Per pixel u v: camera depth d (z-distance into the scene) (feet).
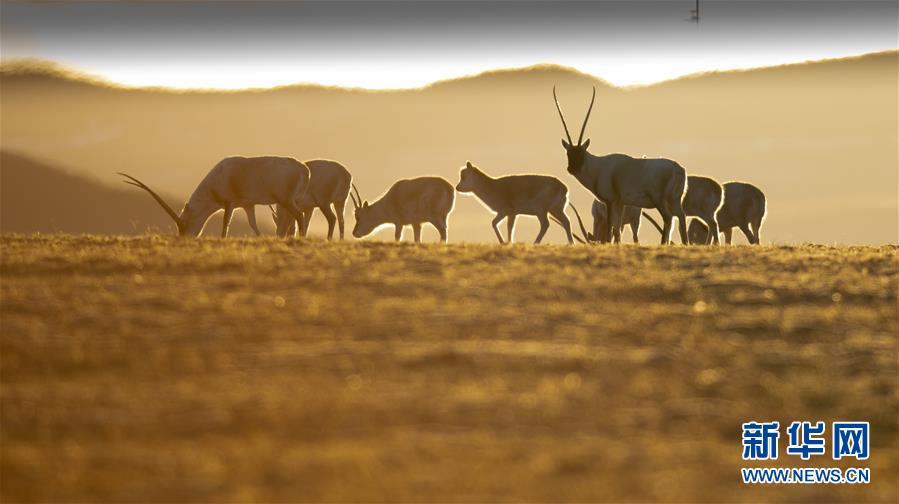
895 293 197.06
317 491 111.75
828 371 154.10
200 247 240.32
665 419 134.82
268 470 116.67
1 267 210.79
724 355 157.79
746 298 189.26
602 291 192.03
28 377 146.92
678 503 111.55
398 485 113.09
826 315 179.73
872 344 166.30
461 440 125.29
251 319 171.22
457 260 220.64
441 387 141.38
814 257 237.45
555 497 111.45
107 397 138.21
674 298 189.78
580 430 129.49
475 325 168.35
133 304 180.86
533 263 219.61
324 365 149.38
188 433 127.54
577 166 306.96
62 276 206.08
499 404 135.74
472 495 111.14
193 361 150.61
